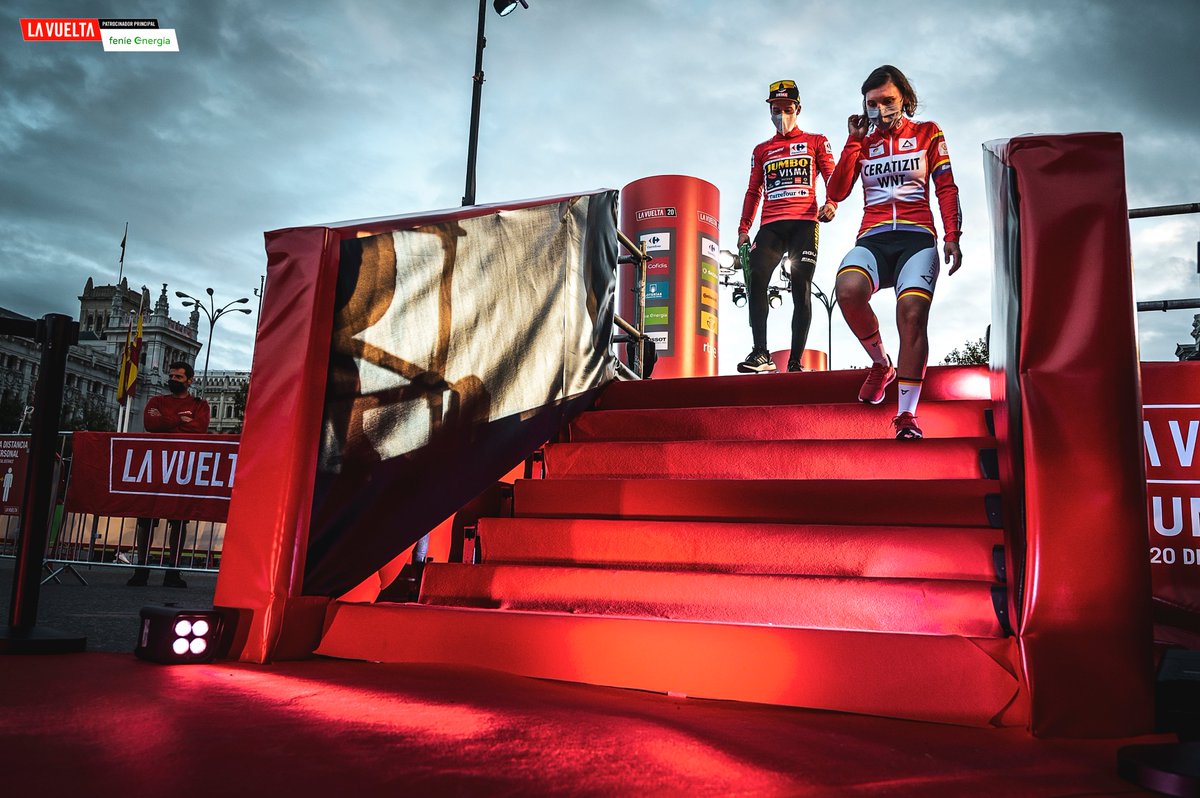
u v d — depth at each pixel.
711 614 2.99
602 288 5.32
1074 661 2.07
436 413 3.60
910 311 3.90
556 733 1.90
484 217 4.01
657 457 4.07
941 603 2.72
